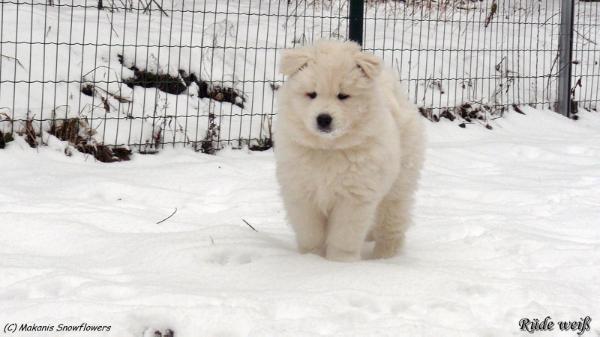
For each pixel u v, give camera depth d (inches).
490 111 188.4
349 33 153.3
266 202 123.9
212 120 147.7
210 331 89.4
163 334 89.7
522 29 249.9
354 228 103.9
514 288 97.0
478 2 285.7
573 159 153.7
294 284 97.1
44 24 149.2
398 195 109.3
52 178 127.9
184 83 155.5
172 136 146.7
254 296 94.0
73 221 111.1
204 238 107.4
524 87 209.0
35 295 94.8
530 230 115.9
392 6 239.5
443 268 102.4
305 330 89.4
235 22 186.7
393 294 95.6
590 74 227.8
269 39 183.2
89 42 153.5
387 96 108.3
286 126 103.0
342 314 91.9
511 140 167.5
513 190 132.5
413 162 109.5
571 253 107.3
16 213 111.4
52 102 143.5
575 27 264.7
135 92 151.1
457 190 133.2
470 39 225.0
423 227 116.9
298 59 102.0
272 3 216.8
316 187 102.9
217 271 100.0
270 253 105.0
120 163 138.6
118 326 89.0
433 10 245.9
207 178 132.3
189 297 93.0
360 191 102.5
